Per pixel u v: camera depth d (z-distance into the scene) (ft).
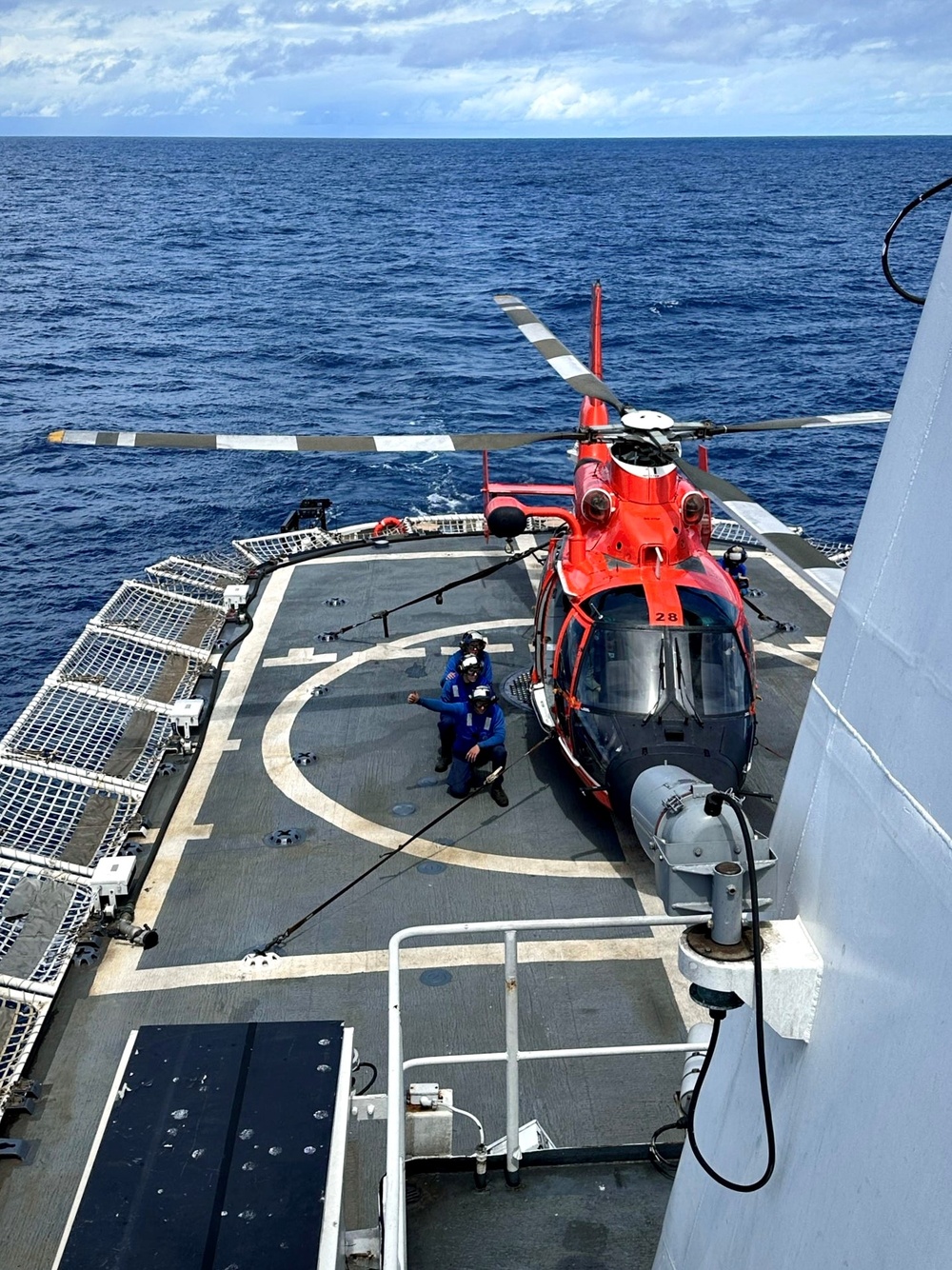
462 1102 25.22
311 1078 16.79
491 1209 16.48
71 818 36.35
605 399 40.91
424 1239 16.02
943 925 7.44
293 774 40.37
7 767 37.73
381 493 117.19
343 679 47.62
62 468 126.93
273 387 168.66
